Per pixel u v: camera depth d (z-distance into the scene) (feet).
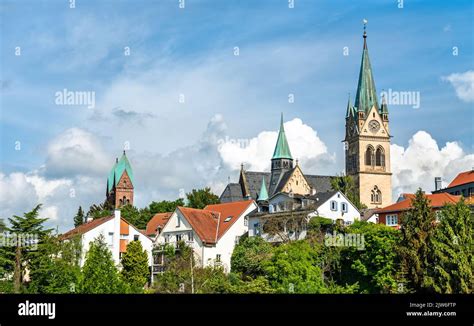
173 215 377.71
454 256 231.91
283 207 362.53
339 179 602.44
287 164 590.14
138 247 332.19
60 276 250.57
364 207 567.18
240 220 378.12
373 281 272.92
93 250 231.09
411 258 248.73
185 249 342.44
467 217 245.86
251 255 314.35
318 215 345.31
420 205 259.19
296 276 265.13
